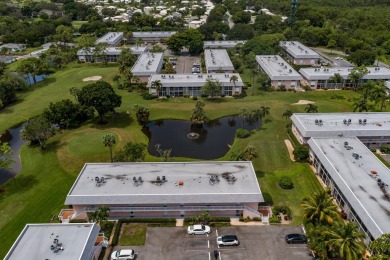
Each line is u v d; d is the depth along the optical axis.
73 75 155.75
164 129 105.94
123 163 78.25
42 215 69.38
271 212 68.19
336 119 96.25
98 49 169.62
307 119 96.44
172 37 186.75
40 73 157.75
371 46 182.12
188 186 69.31
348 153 79.69
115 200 65.94
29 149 94.94
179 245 60.91
